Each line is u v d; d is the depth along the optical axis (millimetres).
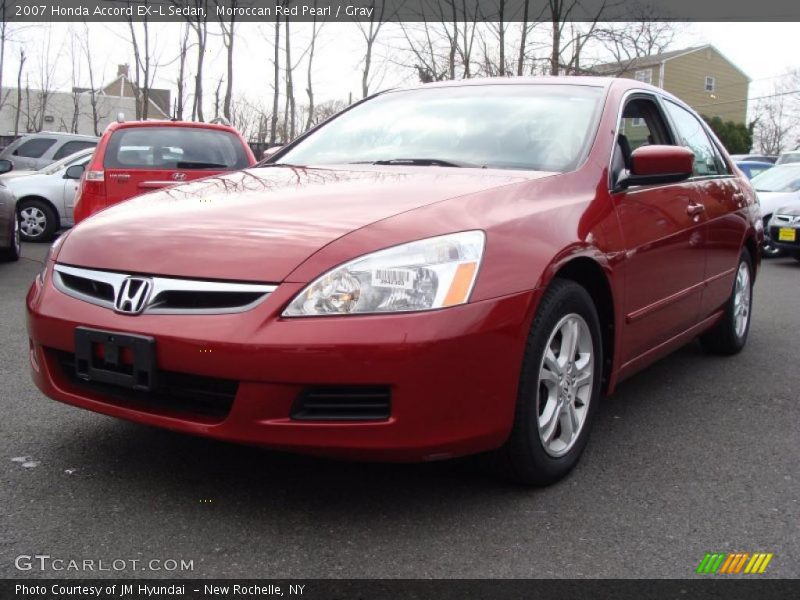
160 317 2568
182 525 2611
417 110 4031
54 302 2828
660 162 3412
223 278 2535
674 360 5152
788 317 6816
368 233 2604
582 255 2998
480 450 2656
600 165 3418
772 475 3201
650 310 3635
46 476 2957
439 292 2508
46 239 12109
